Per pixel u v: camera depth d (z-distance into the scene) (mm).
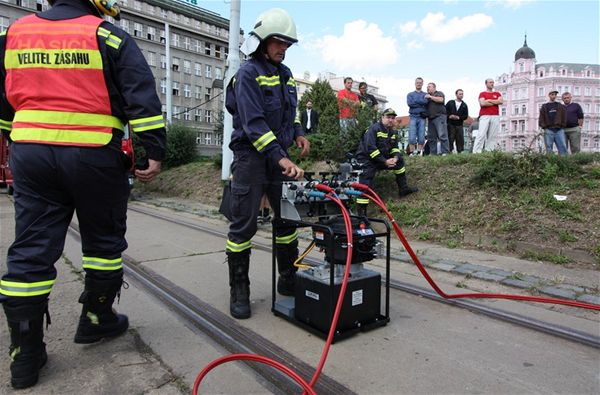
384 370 2371
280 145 3178
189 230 6762
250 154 3088
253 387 2211
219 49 57500
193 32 53531
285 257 3562
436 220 6086
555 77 75438
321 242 2854
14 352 2186
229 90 3223
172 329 2941
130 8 47219
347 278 2592
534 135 7469
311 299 2873
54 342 2715
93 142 2211
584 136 77750
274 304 3193
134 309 3307
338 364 2438
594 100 77188
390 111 6793
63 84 2148
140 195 12703
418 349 2631
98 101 2215
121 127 2389
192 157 16688
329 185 3084
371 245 2850
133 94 2250
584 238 4707
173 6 51656
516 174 6070
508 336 2828
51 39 2137
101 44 2178
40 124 2137
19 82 2139
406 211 6590
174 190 12734
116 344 2701
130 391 2172
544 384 2229
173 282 3949
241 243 3131
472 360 2490
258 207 3145
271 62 3146
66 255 4898
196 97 54594
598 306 3229
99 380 2273
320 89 31594
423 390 2168
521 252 4945
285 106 3238
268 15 2996
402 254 5043
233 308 3127
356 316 2848
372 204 7137
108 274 2574
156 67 50031
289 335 2836
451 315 3207
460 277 4191
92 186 2262
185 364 2451
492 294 3561
